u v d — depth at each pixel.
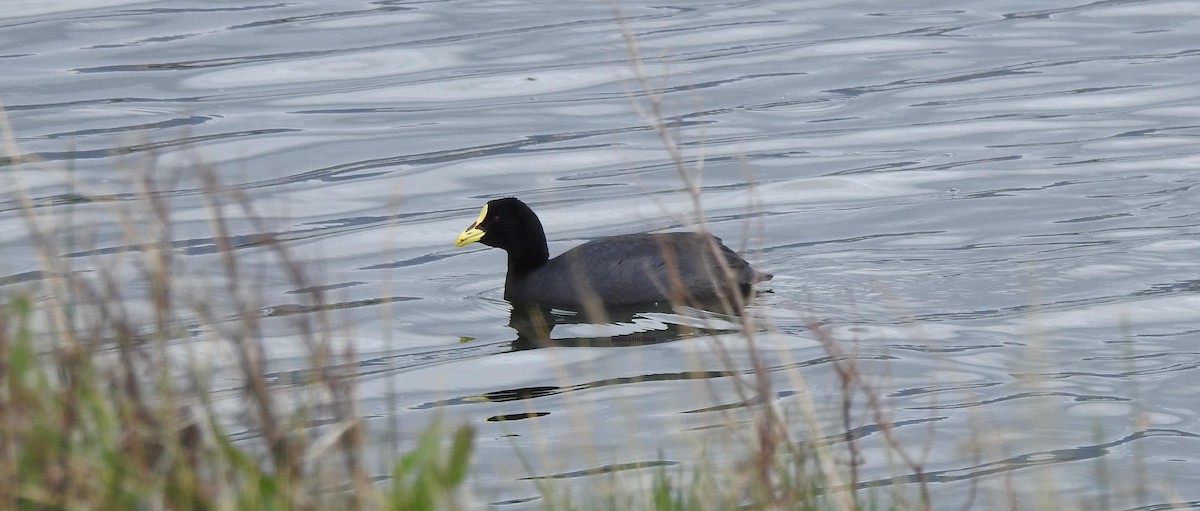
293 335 13.96
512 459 10.91
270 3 28.55
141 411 7.30
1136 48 25.42
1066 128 21.47
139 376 8.02
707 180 19.77
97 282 14.67
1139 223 17.19
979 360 12.95
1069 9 27.92
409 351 13.93
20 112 22.39
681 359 13.24
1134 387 12.18
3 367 7.39
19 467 7.05
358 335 14.37
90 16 27.41
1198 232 16.69
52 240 9.41
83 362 7.75
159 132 21.59
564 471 10.57
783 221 18.00
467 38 26.36
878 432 11.24
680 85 23.83
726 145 21.14
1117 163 19.78
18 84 23.67
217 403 10.55
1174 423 11.38
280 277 15.96
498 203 15.84
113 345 8.78
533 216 15.80
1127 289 14.91
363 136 21.73
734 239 17.44
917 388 12.27
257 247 16.95
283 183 19.83
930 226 17.56
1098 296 14.73
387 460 10.27
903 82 23.88
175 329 9.45
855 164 20.14
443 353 13.85
